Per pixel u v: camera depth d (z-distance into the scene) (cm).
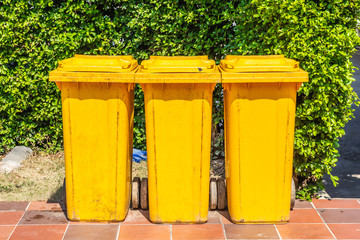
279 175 494
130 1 660
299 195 573
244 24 588
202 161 491
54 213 534
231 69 470
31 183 612
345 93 551
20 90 686
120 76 468
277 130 484
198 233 489
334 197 594
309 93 556
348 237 482
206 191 502
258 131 484
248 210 504
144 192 534
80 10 660
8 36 660
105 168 498
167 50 675
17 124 702
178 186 497
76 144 493
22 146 711
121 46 680
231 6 625
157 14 655
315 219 521
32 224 508
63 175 643
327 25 542
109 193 504
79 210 509
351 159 732
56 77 469
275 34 550
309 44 533
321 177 584
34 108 697
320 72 530
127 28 675
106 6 663
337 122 557
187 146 488
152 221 510
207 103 478
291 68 468
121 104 483
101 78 469
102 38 673
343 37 527
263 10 550
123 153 496
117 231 493
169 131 485
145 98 484
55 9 666
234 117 483
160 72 469
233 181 499
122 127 489
